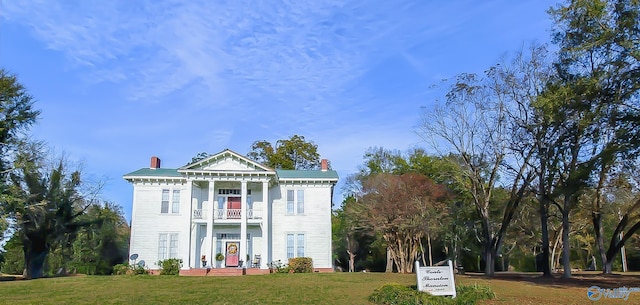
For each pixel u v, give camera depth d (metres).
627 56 22.80
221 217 37.06
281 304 16.81
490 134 36.06
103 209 49.09
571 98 24.98
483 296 17.34
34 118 40.34
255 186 38.38
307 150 62.75
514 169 35.94
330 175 39.53
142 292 20.48
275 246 37.50
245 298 18.39
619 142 24.12
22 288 22.36
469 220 48.53
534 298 18.03
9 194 35.31
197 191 37.69
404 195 45.19
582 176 27.94
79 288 22.28
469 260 55.62
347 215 50.50
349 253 54.34
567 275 30.72
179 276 29.00
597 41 23.50
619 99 22.98
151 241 36.16
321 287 22.42
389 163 57.59
